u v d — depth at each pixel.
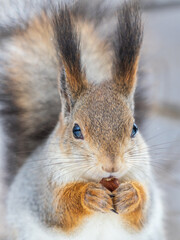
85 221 1.95
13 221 1.99
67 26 1.96
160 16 2.84
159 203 1.99
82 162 1.94
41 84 2.03
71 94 1.95
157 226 1.98
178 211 2.04
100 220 1.96
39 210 1.97
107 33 2.03
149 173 1.97
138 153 1.95
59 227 1.96
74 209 1.95
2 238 2.01
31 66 2.03
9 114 2.03
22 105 2.03
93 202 1.94
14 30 2.04
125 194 1.94
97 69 2.01
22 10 2.04
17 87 2.03
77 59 1.96
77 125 1.94
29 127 2.02
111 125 1.94
